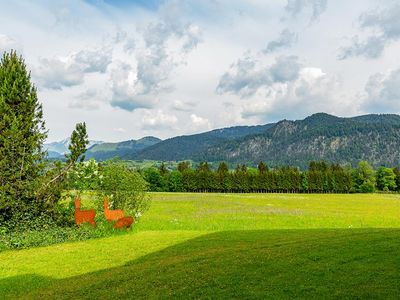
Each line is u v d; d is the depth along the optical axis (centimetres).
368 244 1627
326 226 3459
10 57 2448
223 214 4466
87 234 2328
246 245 1928
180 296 1176
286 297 1084
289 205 6244
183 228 3164
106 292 1284
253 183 14012
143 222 3431
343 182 14488
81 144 2559
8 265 1714
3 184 2238
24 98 2412
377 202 7731
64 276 1564
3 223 2211
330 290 1109
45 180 2380
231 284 1234
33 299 1282
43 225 2319
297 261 1422
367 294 1056
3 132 2259
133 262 1733
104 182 2816
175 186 13675
